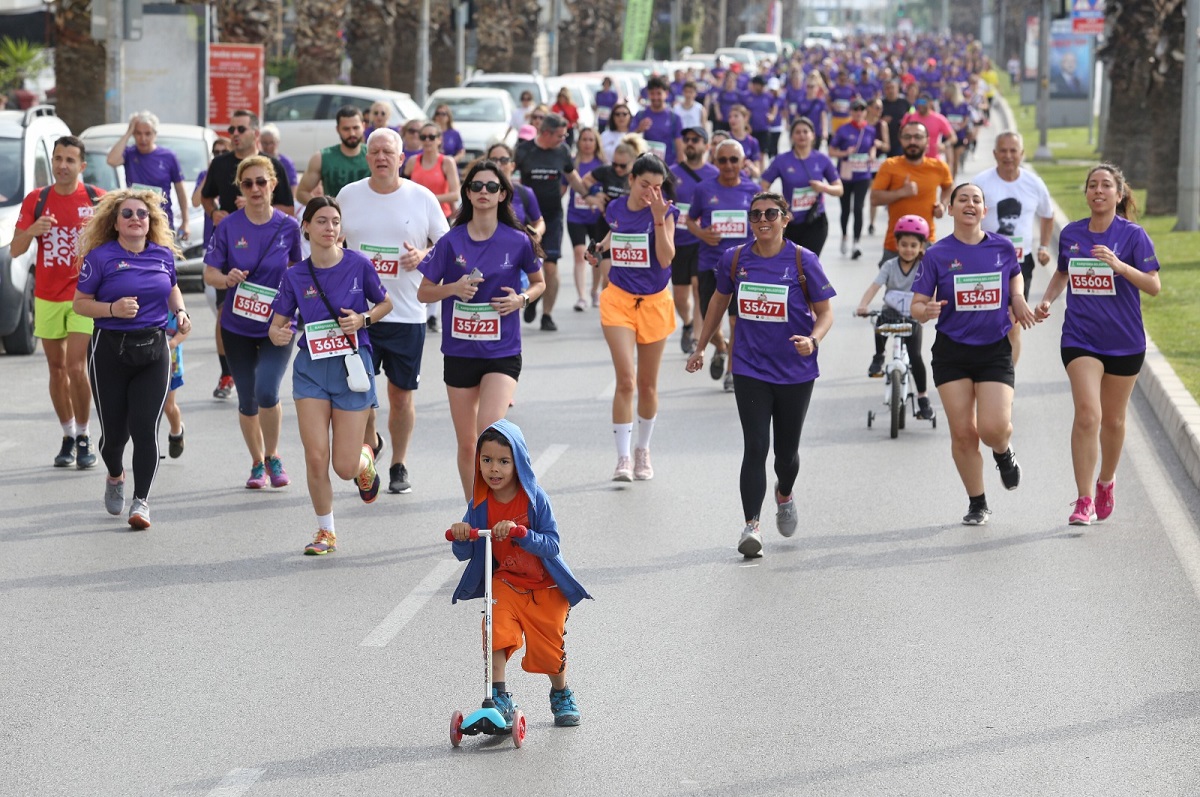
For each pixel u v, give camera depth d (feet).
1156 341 162.09
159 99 273.13
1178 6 285.23
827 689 72.38
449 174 175.42
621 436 113.70
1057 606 84.99
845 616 83.15
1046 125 426.92
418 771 63.16
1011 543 97.60
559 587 66.59
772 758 64.49
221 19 306.14
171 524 102.27
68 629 81.05
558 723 67.97
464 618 83.05
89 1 264.93
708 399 144.66
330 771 63.10
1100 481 102.94
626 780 62.34
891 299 129.90
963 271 99.71
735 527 101.55
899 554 95.20
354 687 72.64
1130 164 339.36
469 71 449.06
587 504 107.34
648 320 112.78
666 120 246.47
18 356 167.94
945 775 62.85
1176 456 121.70
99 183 196.44
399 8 400.67
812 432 131.13
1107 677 74.08
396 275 107.24
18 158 171.22
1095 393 100.53
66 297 116.37
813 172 169.37
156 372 101.71
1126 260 100.22
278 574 90.99
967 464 101.55
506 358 96.58
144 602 85.61
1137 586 88.63
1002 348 101.19
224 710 69.77
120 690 72.28
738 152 142.31
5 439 127.65
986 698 71.31
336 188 135.44
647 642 78.95
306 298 95.04
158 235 102.78
